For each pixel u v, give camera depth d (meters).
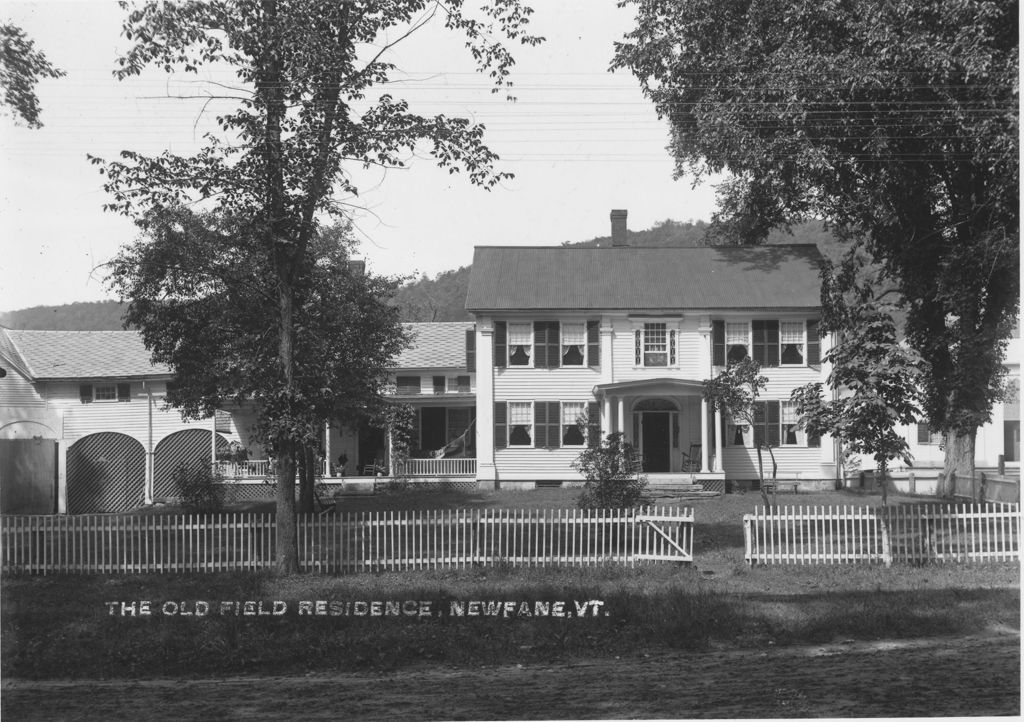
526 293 38.38
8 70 18.77
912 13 24.78
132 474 40.62
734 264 39.91
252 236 19.11
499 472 37.75
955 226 28.64
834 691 10.53
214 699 10.95
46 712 10.45
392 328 29.86
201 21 16.36
